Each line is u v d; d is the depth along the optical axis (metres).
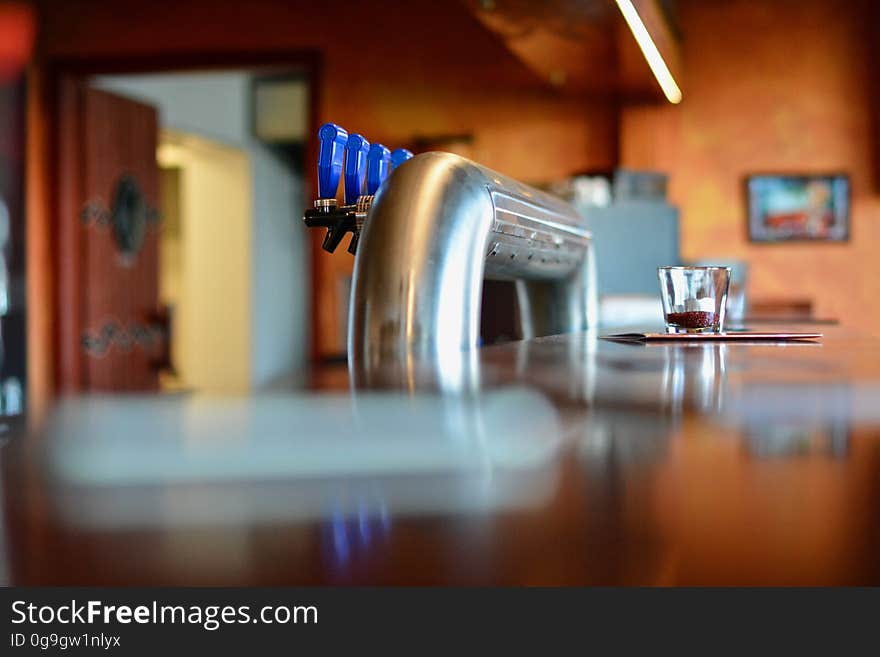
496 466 0.20
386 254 0.88
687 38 6.46
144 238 6.54
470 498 0.17
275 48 6.33
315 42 6.33
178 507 0.16
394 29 6.36
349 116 6.36
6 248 5.93
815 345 0.89
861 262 6.32
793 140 6.38
